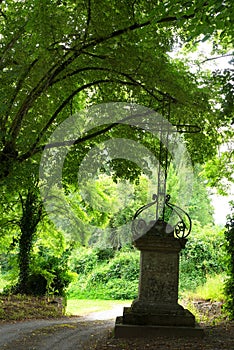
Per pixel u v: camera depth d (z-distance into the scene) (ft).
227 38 38.32
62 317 45.85
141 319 27.37
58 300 53.72
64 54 32.14
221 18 24.84
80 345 25.85
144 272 28.71
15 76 30.63
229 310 38.88
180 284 72.64
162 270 28.63
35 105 36.73
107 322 40.42
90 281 81.71
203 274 74.90
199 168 65.62
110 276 82.43
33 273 56.44
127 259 83.46
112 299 77.71
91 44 31.27
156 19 27.78
